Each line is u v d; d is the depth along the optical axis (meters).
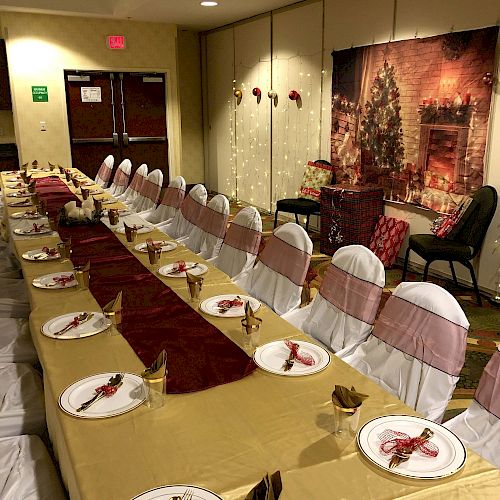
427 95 4.52
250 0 6.05
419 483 1.16
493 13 3.90
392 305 1.93
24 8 6.69
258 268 2.82
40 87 7.36
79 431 1.36
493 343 3.49
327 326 2.27
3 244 4.23
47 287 2.40
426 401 1.74
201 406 1.47
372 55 5.07
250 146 7.71
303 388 1.57
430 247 4.05
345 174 5.70
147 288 2.42
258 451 1.28
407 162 4.84
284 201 5.91
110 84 7.75
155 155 8.31
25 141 7.48
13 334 2.51
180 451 1.28
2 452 1.69
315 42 5.94
